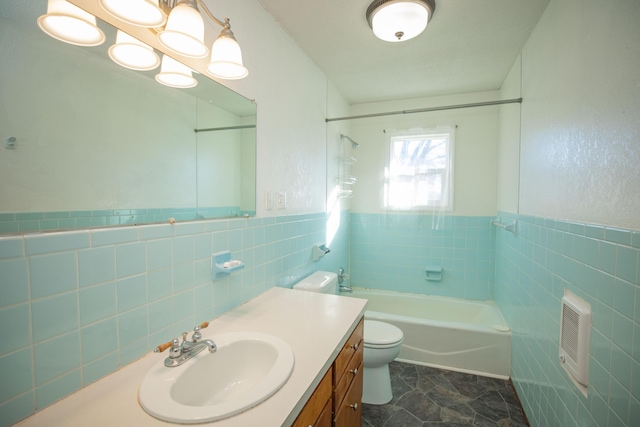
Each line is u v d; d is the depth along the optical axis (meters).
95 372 0.82
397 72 2.46
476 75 2.51
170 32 0.86
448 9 1.62
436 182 3.03
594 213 1.07
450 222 3.03
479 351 2.26
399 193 3.14
